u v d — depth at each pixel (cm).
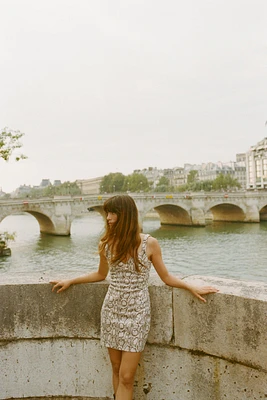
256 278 2995
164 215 8325
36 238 5978
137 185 14850
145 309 311
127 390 308
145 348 362
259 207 8056
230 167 18588
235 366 328
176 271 3316
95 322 370
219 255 3994
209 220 9406
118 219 307
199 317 341
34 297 375
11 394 379
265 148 13650
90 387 377
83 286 370
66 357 378
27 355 379
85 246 4975
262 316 309
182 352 353
